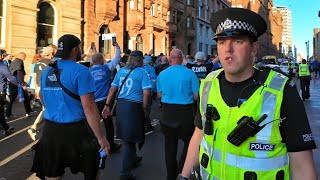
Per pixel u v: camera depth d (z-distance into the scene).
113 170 5.79
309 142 1.64
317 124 9.80
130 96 5.18
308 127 1.67
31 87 11.02
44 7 19.88
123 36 27.69
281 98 1.68
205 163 1.87
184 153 4.98
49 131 3.42
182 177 2.13
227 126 1.75
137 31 29.89
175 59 4.95
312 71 33.78
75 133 3.38
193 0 43.38
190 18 42.06
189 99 4.86
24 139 7.87
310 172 1.65
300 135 1.65
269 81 1.74
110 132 6.86
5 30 17.47
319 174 5.15
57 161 3.39
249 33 1.77
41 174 3.55
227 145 1.74
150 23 31.62
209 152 1.84
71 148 3.38
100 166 3.54
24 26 18.34
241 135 1.68
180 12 39.56
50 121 3.43
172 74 4.90
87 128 3.45
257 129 1.66
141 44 30.84
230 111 1.76
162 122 4.97
